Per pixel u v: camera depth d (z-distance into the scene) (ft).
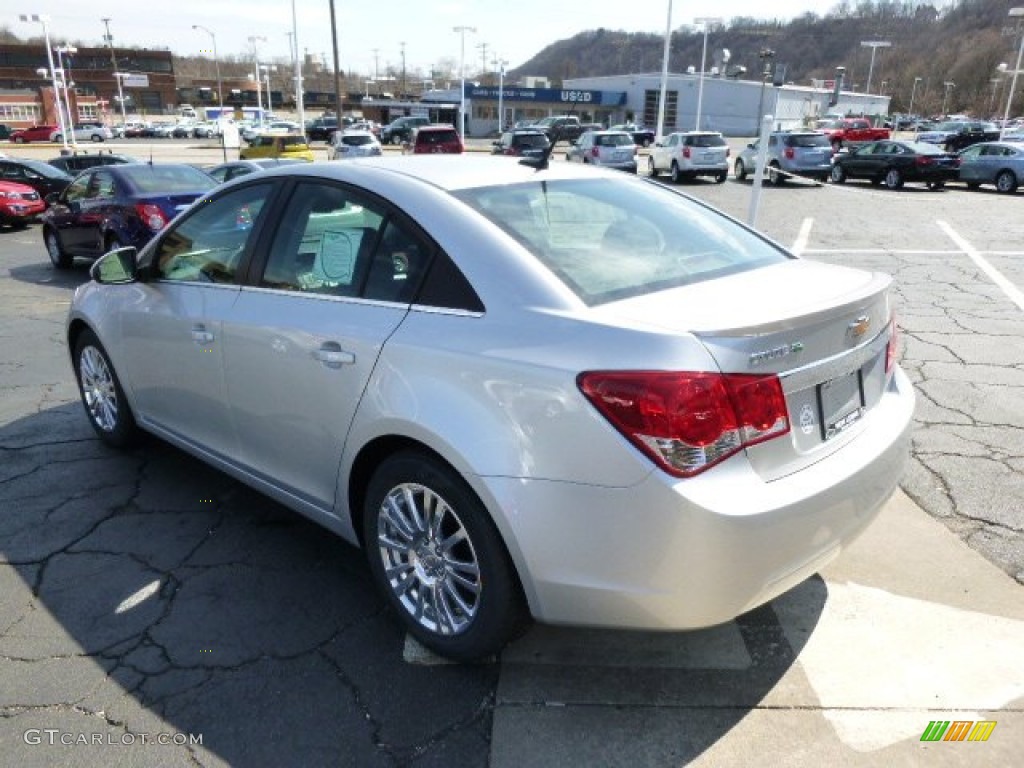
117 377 13.98
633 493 7.00
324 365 9.34
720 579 7.04
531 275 8.06
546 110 256.93
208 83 410.72
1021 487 13.03
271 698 8.46
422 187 9.33
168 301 12.15
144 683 8.70
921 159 78.79
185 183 35.27
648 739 7.82
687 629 7.38
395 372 8.53
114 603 10.19
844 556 11.02
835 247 41.91
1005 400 17.20
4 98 261.03
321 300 9.70
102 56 356.59
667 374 6.88
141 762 7.61
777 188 83.25
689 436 6.86
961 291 29.68
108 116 309.42
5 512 12.62
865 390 8.77
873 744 7.72
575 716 8.14
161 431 13.25
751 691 8.46
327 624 9.76
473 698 8.44
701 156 87.40
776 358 7.29
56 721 8.14
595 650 9.18
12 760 7.63
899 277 32.71
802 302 7.88
